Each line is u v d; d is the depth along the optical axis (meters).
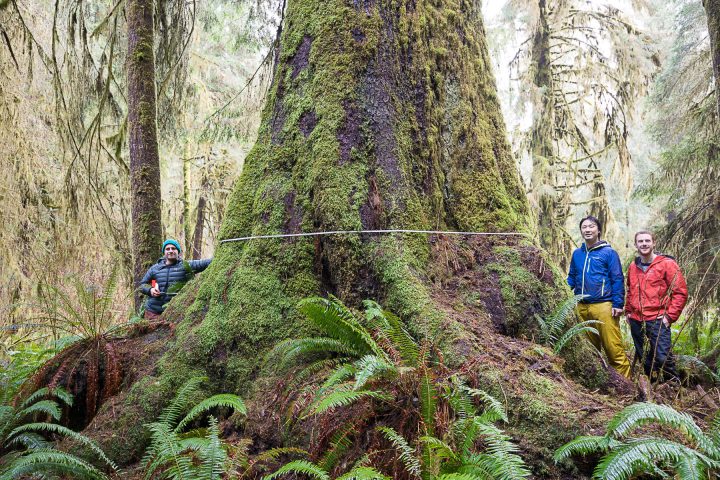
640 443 2.39
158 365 4.11
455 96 4.63
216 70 14.20
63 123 8.04
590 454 2.69
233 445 3.28
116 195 10.50
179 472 2.83
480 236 4.24
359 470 2.43
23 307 8.82
